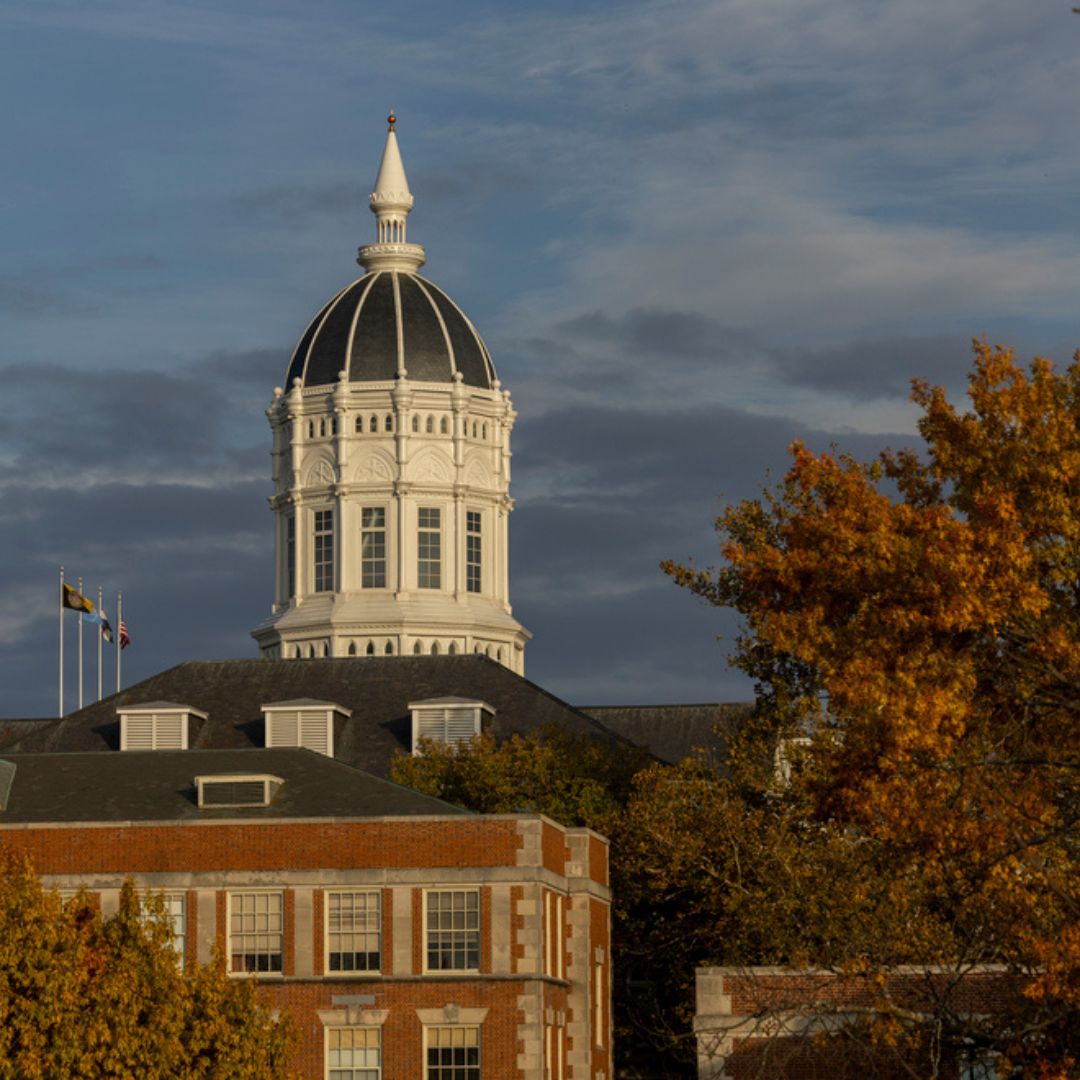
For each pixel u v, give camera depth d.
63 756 161.25
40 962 105.44
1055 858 98.25
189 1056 113.50
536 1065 145.12
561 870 156.75
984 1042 95.06
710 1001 113.38
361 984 146.62
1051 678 102.75
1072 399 111.31
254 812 151.25
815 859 133.38
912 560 104.75
